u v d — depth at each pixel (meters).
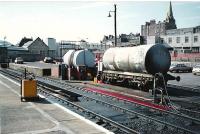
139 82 20.80
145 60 19.70
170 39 79.06
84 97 18.50
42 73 37.38
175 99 17.44
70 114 12.55
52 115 12.38
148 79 19.84
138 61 20.28
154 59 19.83
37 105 14.69
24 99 15.91
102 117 12.19
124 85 24.12
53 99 17.78
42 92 20.53
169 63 20.52
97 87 23.86
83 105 16.11
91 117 12.76
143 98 17.58
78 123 11.04
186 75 36.03
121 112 13.95
